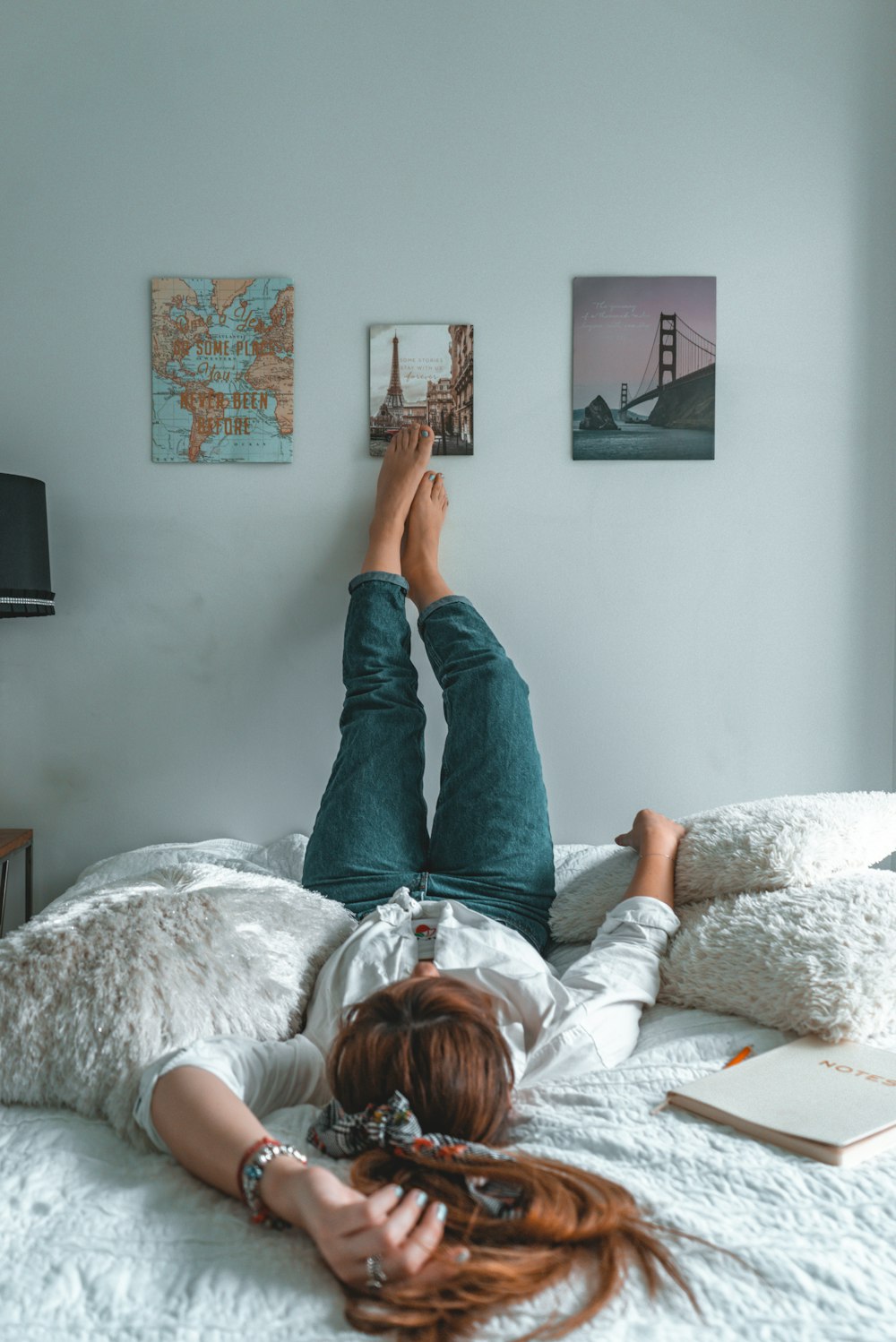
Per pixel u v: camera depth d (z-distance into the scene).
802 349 2.01
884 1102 0.98
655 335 2.00
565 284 1.99
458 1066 0.89
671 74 1.98
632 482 2.02
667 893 1.49
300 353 1.98
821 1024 1.14
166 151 1.95
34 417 1.97
